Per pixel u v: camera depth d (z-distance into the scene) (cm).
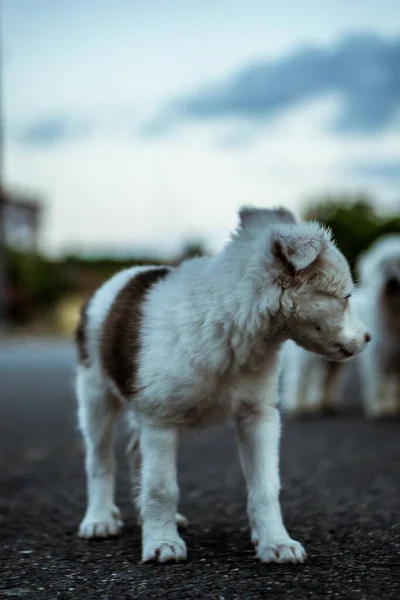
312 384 256
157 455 110
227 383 108
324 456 183
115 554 113
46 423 239
